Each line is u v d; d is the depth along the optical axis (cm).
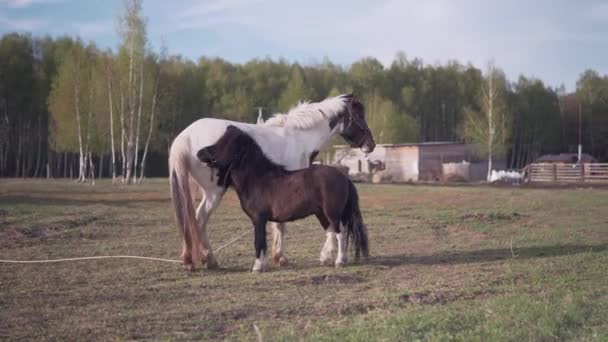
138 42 3822
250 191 882
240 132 894
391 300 680
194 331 565
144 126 4134
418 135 6512
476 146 5478
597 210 1853
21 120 5878
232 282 802
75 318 612
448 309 617
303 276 835
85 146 4306
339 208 885
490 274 847
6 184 3506
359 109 1034
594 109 7638
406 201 2283
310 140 990
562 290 712
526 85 7825
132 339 541
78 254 1039
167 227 1444
